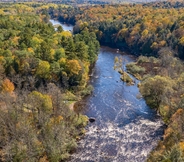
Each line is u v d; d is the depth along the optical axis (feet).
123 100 302.86
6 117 183.52
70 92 316.60
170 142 174.29
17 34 405.18
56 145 184.44
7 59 293.23
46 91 270.46
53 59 335.88
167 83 264.72
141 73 392.47
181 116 196.95
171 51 437.58
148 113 270.26
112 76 390.01
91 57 419.95
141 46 527.40
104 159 193.06
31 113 206.08
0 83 254.68
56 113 222.28
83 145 210.38
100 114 265.95
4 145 172.76
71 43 378.53
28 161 160.15
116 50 575.79
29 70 297.74
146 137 222.89
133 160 191.93
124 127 240.12
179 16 566.77
